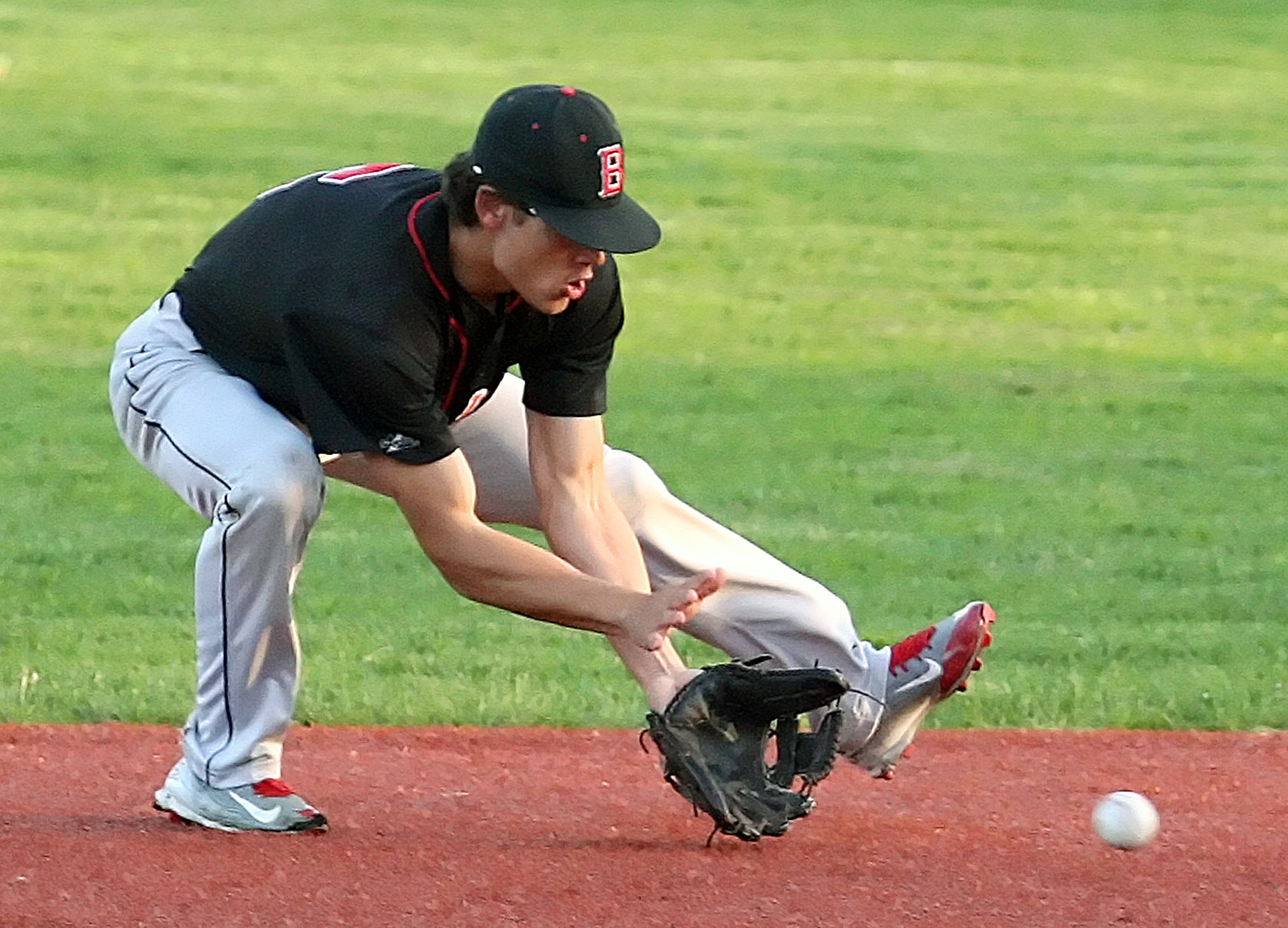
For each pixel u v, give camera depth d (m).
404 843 16.72
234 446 15.85
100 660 26.02
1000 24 108.56
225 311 16.20
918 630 28.16
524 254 14.58
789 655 18.06
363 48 97.88
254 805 16.72
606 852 16.48
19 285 57.25
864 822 18.27
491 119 14.48
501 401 17.66
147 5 108.12
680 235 65.88
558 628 28.47
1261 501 37.31
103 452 40.09
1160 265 62.72
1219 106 89.50
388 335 14.88
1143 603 30.11
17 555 32.19
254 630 16.25
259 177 72.56
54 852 16.06
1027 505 36.72
